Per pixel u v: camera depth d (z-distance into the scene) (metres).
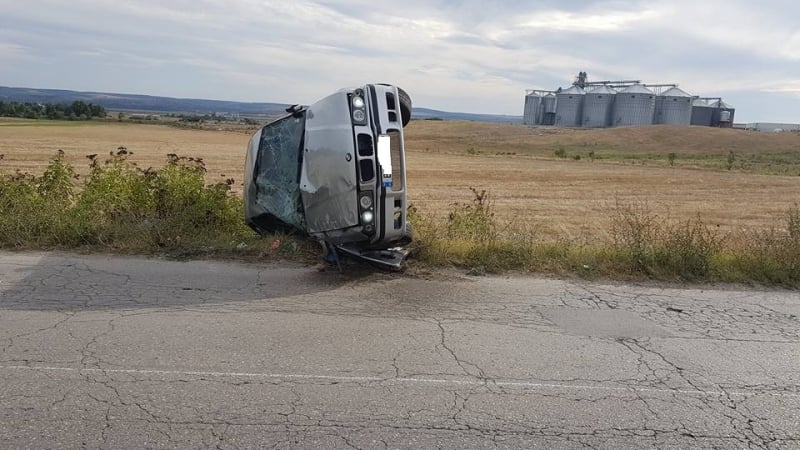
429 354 4.23
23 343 4.18
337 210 6.03
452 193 24.91
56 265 6.30
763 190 29.81
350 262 6.73
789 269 6.67
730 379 4.02
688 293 6.12
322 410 3.36
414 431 3.17
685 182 33.84
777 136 94.69
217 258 6.75
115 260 6.57
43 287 5.52
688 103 112.25
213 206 7.79
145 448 2.92
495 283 6.20
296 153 6.63
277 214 6.84
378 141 5.93
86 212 7.42
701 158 69.12
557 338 4.66
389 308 5.25
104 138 62.47
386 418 3.30
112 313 4.87
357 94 6.04
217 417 3.24
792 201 24.84
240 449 2.93
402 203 6.25
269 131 6.98
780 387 3.91
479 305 5.44
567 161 55.31
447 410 3.42
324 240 6.30
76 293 5.38
